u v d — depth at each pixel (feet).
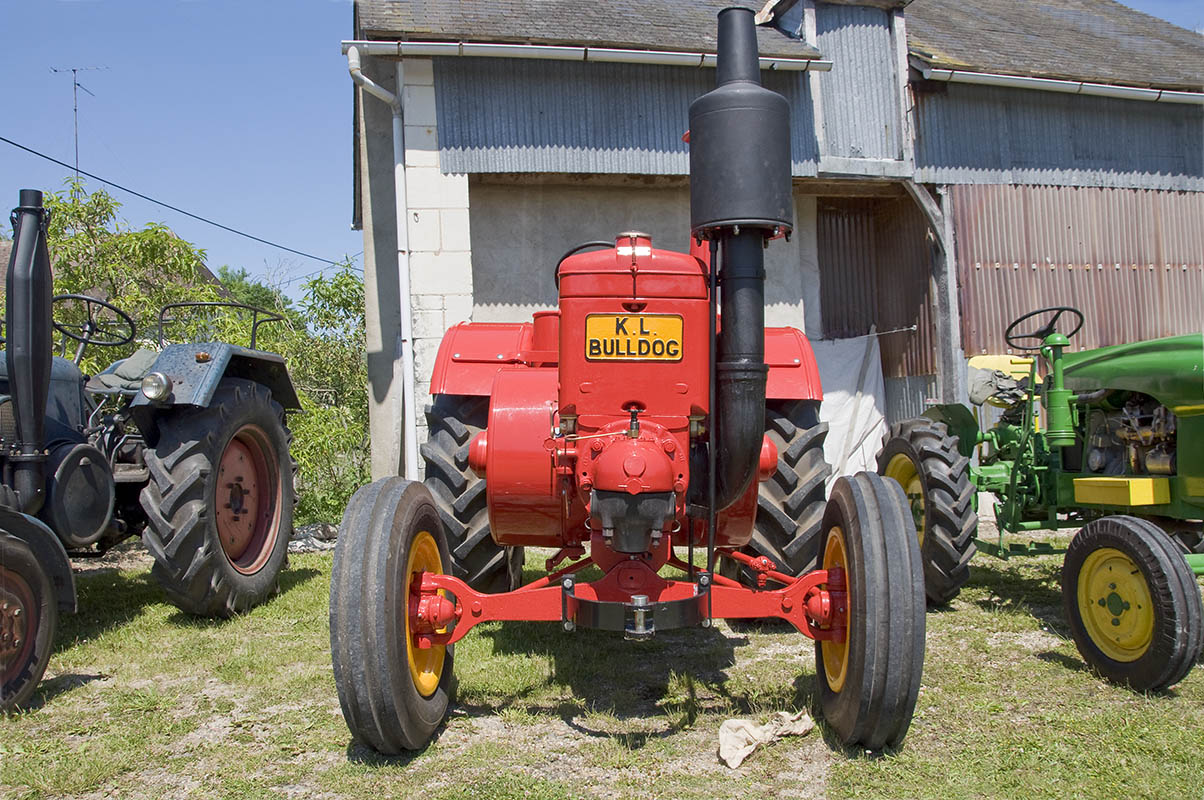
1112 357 14.52
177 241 28.71
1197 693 11.32
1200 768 9.02
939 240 28.09
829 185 28.96
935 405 20.24
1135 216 29.66
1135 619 11.50
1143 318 29.53
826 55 27.76
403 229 25.00
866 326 32.24
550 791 8.52
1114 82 28.78
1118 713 10.59
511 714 10.67
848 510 9.53
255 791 8.78
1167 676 11.00
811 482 13.48
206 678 12.52
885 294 31.83
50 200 27.12
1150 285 29.66
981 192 28.48
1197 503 12.89
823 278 31.99
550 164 25.54
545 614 9.77
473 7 27.27
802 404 14.34
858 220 32.37
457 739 10.00
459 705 11.07
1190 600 10.84
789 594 9.73
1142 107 29.89
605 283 9.49
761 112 8.98
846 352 30.76
